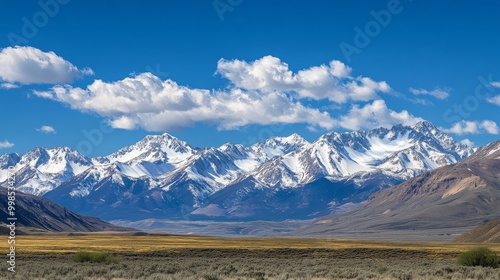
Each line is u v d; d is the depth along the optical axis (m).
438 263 110.81
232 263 103.38
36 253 119.25
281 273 75.62
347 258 134.25
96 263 94.94
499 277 71.00
